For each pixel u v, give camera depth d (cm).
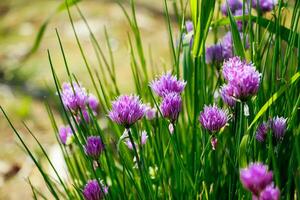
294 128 84
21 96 173
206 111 81
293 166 85
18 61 194
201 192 89
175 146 84
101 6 228
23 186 131
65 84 92
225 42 96
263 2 98
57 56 195
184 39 96
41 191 127
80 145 88
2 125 160
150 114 93
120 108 79
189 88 94
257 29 92
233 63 77
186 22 102
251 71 76
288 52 89
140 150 87
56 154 138
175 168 91
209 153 88
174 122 82
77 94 89
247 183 70
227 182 92
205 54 96
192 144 92
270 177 70
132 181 88
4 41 211
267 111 88
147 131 93
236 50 87
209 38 162
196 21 88
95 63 185
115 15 219
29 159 141
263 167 71
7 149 148
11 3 243
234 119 86
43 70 186
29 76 184
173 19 208
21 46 205
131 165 94
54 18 222
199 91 95
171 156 97
